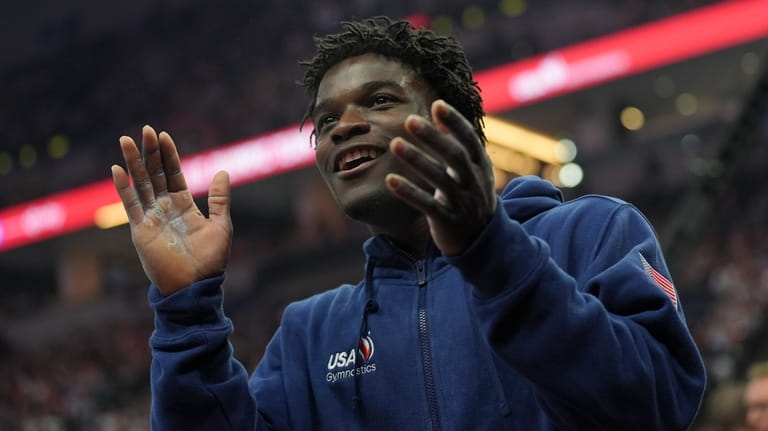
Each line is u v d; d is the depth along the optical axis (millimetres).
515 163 48438
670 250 9672
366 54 3568
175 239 3391
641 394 2977
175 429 3355
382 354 3598
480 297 2941
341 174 3502
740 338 26344
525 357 2912
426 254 3699
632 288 3232
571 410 2992
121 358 45031
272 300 47031
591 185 44250
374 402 3543
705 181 9844
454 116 2717
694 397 3174
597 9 42812
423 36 3658
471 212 2824
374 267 3824
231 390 3383
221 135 47844
